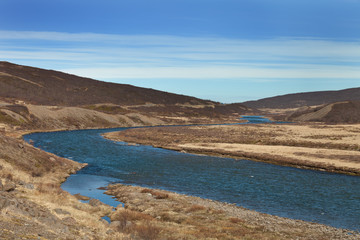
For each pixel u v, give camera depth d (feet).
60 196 107.24
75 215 84.58
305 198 131.03
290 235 86.84
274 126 490.90
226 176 174.29
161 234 80.64
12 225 52.95
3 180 99.09
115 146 296.92
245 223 97.14
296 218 106.63
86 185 149.79
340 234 89.56
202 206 114.32
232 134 388.37
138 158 232.32
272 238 82.64
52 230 59.11
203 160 226.99
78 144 298.76
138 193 133.08
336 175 178.91
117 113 641.40
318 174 181.37
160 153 259.60
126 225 85.10
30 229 54.39
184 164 210.18
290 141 309.22
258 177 172.04
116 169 191.52
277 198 130.93
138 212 103.91
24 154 155.33
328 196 134.21
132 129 470.80
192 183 157.79
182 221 97.30
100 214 99.86
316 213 111.86
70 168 181.88
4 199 65.10
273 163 217.77
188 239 76.33
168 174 178.70
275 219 103.35
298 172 186.70
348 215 109.60
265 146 286.46
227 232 85.97
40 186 112.16
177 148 282.36
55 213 78.02
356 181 163.32
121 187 145.38
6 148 145.38
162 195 128.77
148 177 170.91
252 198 131.13
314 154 233.76
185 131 433.89
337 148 270.67
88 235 65.98
